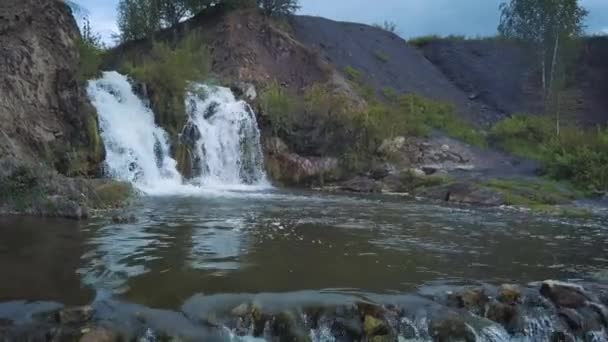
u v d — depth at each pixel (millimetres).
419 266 9000
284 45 34906
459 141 32344
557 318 7145
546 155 27719
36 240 9742
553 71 40438
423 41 52125
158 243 9906
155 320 6180
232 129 25344
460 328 6613
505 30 45562
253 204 16609
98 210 13523
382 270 8609
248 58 32781
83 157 18719
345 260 9195
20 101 17031
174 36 36062
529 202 19406
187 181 22812
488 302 7285
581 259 10125
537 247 11219
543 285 7648
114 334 5840
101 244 9625
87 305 6383
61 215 12312
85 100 20219
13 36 17516
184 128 23750
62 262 8281
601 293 7812
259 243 10336
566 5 40094
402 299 7145
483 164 28984
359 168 26062
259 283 7535
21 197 12688
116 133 21359
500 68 46125
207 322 6262
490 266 9258
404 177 23938
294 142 27188
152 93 24094
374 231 12359
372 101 34250
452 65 48156
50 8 19125
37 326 5895
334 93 31141
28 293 6766
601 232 13586
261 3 38875
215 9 38312
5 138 15570
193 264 8445
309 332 6422
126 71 25469
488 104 43094
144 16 37656
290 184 25531
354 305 6770
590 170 23094
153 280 7500
